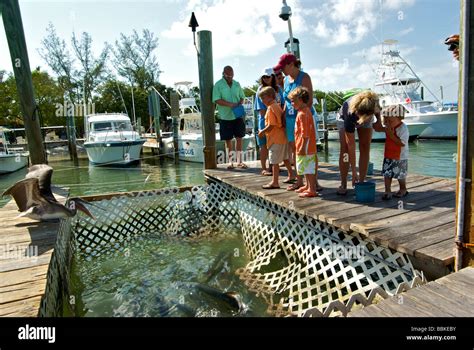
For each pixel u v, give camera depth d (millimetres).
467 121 2525
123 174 14891
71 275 5098
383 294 2791
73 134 18203
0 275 3084
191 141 16594
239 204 6535
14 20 5859
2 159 15578
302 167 4773
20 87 6023
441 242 3125
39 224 4496
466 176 2594
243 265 5234
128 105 32188
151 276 4953
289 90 5180
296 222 4871
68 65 28172
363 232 3512
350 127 4543
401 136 4312
